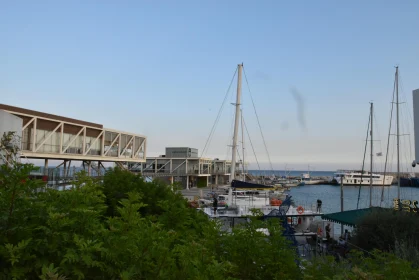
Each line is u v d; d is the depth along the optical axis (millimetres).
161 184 12805
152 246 4297
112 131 53406
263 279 5781
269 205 32844
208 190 79375
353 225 18641
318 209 30031
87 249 3830
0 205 3898
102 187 11109
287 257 6016
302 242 24141
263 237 6289
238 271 5762
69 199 4660
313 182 179125
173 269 4379
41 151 40281
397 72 40719
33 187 4266
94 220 4758
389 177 129000
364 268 7027
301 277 6074
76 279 3885
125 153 57562
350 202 83500
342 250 18531
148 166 92438
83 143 47156
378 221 16109
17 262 3645
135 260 4176
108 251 4125
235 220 26062
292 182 159625
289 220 29203
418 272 5949
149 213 11109
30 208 4152
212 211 27312
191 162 93938
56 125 42656
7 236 3797
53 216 3941
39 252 3842
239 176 83125
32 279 3758
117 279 4094
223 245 6363
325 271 6426
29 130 38875
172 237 4797
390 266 6062
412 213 17016
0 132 14492
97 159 49938
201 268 4375
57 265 3861
